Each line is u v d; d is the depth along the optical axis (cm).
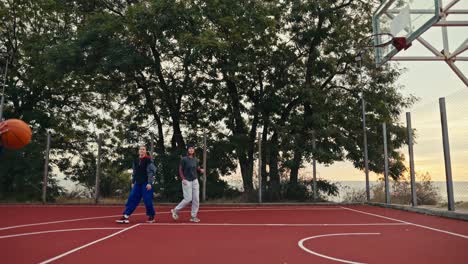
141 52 1616
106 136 2023
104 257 511
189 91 1828
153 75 1800
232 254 539
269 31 1745
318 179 1622
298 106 1880
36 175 1539
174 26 1490
